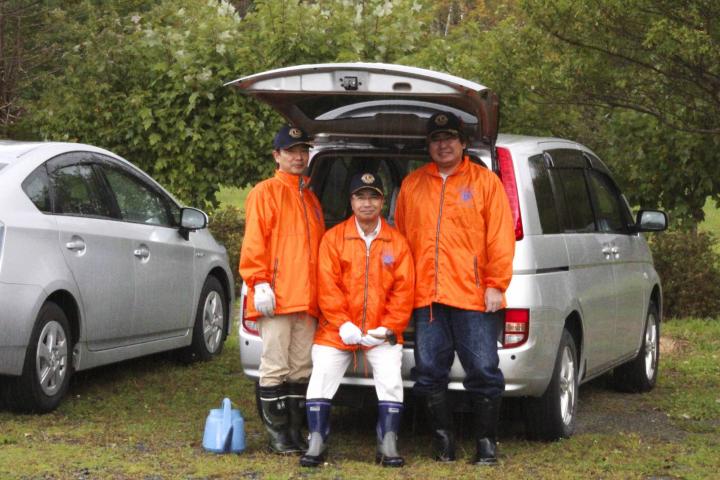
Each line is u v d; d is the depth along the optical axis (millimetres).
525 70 11250
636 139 13086
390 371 6152
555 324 6551
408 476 5918
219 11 13398
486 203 6188
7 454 6211
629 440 6988
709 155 12711
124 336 8297
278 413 6348
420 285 6199
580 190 7648
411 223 6309
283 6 12875
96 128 13352
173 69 12961
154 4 18234
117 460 6137
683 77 10062
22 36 16766
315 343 6266
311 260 6250
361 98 6555
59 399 7484
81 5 17234
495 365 6133
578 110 12641
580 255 7160
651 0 9344
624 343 8258
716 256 13625
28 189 7379
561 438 6891
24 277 7039
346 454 6551
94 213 8070
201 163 13352
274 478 5785
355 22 13078
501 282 6070
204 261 9656
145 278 8531
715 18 9250
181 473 5895
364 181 6078
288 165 6312
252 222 6160
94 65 13195
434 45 12891
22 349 7020
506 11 12500
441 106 6465
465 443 6902
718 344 11539
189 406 7875
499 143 6758
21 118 15680
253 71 12898
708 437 7258
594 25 9961
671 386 9336
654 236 13508
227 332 10164
